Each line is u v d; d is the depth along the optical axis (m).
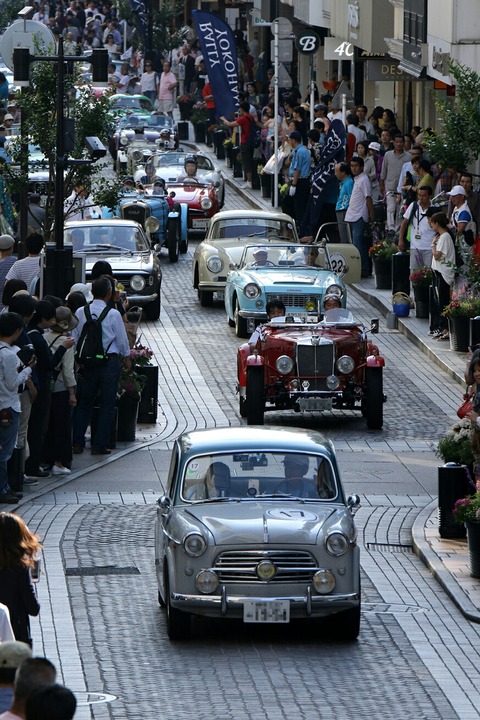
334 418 43.75
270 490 25.78
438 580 28.59
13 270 44.41
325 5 86.06
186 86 119.75
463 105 49.19
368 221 62.50
